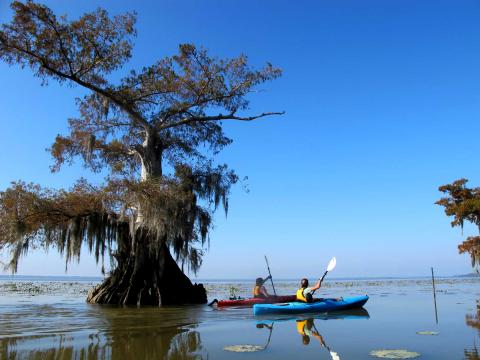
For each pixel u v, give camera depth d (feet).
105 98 74.59
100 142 82.94
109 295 67.51
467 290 110.22
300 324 39.58
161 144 79.10
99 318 45.93
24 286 158.81
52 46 64.39
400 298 76.23
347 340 30.37
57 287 151.84
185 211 69.62
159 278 67.41
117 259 70.38
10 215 64.03
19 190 63.87
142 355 25.61
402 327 36.91
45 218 66.33
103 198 67.05
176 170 77.61
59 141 80.59
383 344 28.73
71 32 64.03
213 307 61.11
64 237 68.44
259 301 61.67
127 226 71.41
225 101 80.38
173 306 63.52
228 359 24.40
